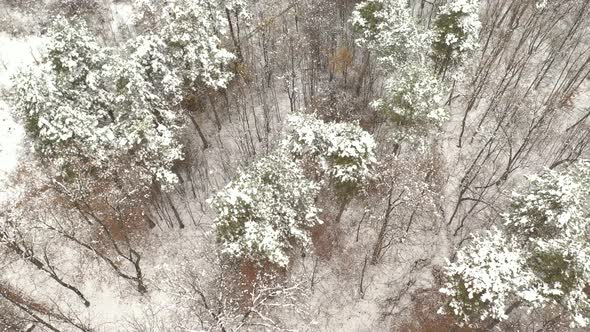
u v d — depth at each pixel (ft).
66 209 109.81
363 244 113.50
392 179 97.45
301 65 142.31
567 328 99.14
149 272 108.99
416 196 103.91
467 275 77.82
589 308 81.05
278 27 149.38
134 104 100.32
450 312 90.43
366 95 133.49
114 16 147.74
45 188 113.29
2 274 107.34
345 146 91.30
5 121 125.80
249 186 86.58
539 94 135.44
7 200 110.22
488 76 137.90
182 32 106.73
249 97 137.28
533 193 87.20
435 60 122.11
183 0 109.70
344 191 100.42
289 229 95.81
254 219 87.30
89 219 113.19
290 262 108.99
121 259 110.11
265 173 93.15
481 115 133.28
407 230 110.42
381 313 106.22
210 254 105.91
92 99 107.14
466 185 112.47
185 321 95.76
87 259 109.60
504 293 75.92
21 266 108.68
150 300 104.27
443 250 114.01
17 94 93.86
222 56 114.01
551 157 125.08
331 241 113.19
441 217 117.29
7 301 103.40
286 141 102.47
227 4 124.47
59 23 102.47
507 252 78.18
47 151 98.48
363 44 128.16
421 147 109.09
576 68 140.15
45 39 138.82
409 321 105.09
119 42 142.20
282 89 139.54
